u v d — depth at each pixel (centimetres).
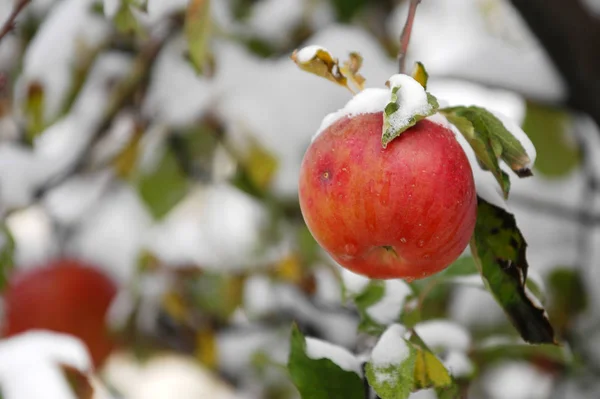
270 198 182
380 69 164
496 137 120
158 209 187
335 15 185
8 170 172
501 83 153
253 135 169
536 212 176
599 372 153
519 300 123
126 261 204
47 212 207
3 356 129
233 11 183
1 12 178
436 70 154
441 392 123
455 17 227
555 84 152
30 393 127
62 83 165
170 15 162
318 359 123
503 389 172
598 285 161
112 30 168
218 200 202
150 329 193
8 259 147
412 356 119
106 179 203
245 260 192
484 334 154
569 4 147
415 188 118
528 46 199
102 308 186
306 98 169
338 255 120
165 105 173
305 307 185
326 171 119
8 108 178
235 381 198
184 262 194
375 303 127
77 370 130
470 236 120
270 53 182
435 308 158
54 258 199
